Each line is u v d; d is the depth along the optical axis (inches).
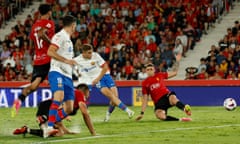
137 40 2325.3
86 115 1038.4
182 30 2343.8
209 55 2222.0
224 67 2073.1
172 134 1047.0
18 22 2561.5
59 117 1043.3
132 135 1037.2
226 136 1008.9
